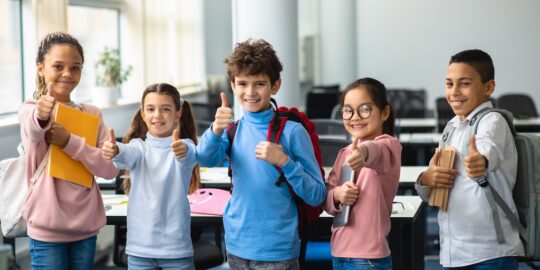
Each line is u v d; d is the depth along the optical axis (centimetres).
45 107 250
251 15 557
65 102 276
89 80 667
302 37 1134
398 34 1066
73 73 271
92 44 671
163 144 279
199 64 946
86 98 656
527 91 1024
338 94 894
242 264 248
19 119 264
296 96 573
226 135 251
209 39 1007
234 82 243
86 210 271
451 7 1041
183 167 274
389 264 254
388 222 254
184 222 276
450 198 245
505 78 1030
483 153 230
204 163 249
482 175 231
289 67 564
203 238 555
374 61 1078
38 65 274
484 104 248
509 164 242
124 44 729
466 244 241
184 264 276
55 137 260
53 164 261
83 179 269
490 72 246
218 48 1009
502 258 238
